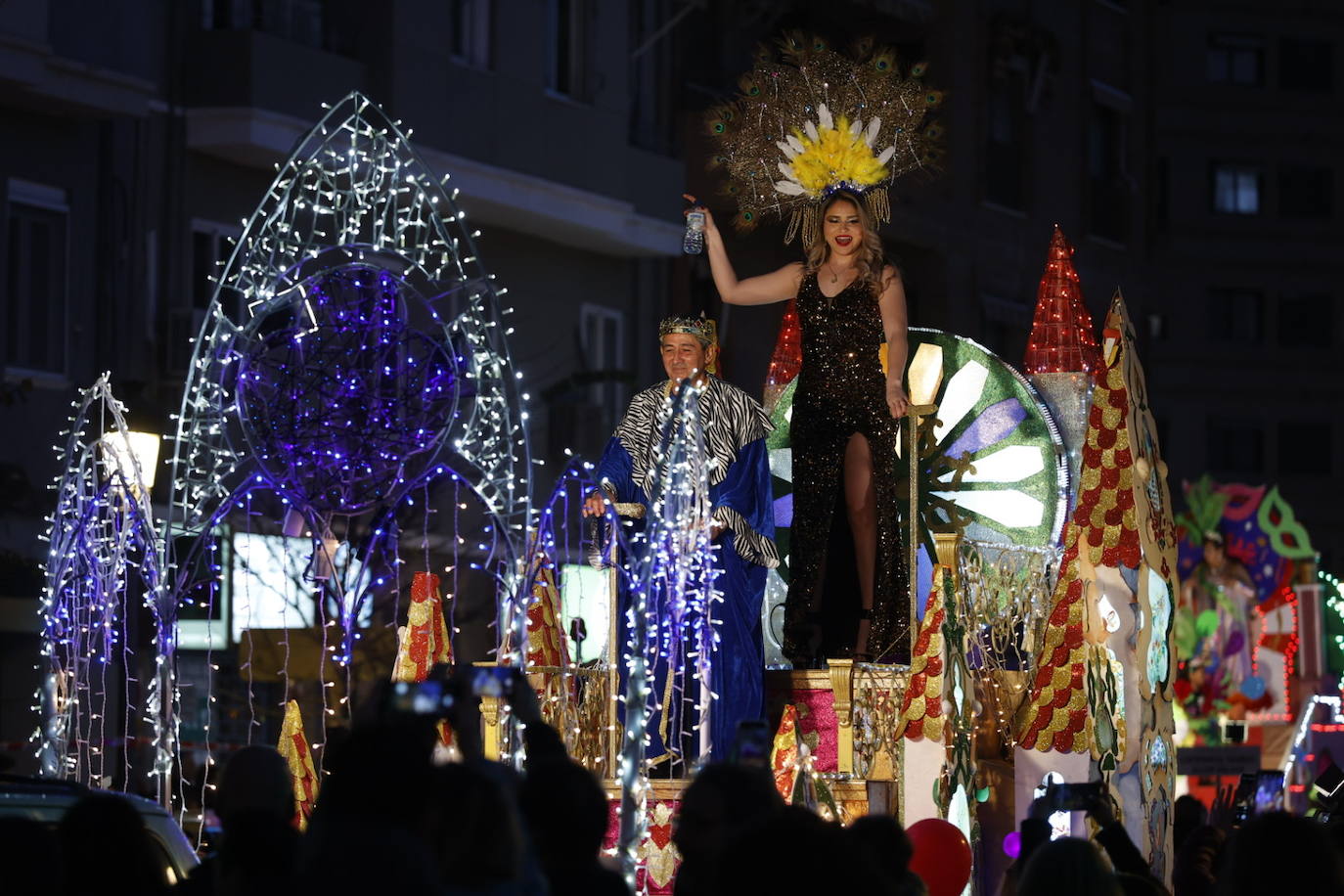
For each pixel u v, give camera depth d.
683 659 12.88
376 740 6.41
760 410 13.45
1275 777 12.61
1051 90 46.31
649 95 36.59
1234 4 68.62
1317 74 69.44
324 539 15.16
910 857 8.13
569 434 33.25
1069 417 15.22
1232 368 68.62
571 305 35.03
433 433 15.16
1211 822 15.16
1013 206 45.22
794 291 13.94
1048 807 9.42
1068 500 14.57
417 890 5.54
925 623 12.23
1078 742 12.23
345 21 30.06
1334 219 69.38
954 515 14.78
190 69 28.11
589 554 13.20
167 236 27.91
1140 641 12.23
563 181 33.56
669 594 12.58
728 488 13.09
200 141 28.03
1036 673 12.41
